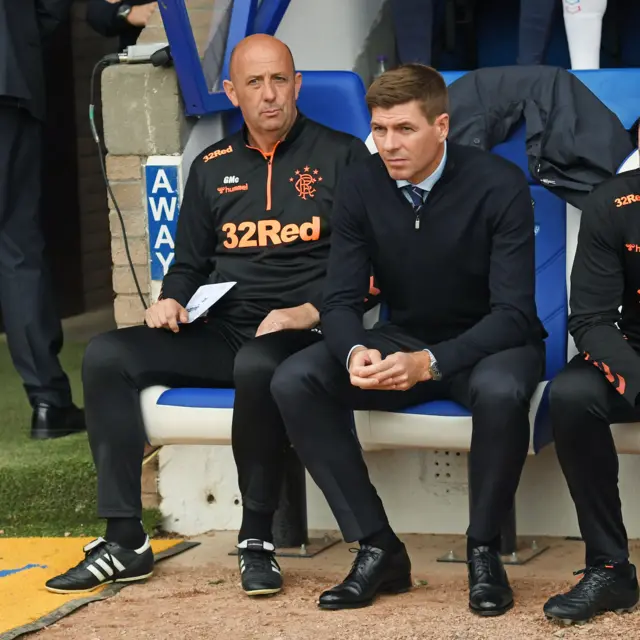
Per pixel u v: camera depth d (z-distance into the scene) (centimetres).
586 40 1659
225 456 1491
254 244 1377
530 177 1388
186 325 1358
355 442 1226
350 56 1822
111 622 1191
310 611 1197
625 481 1392
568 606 1132
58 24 1681
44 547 1428
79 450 1598
